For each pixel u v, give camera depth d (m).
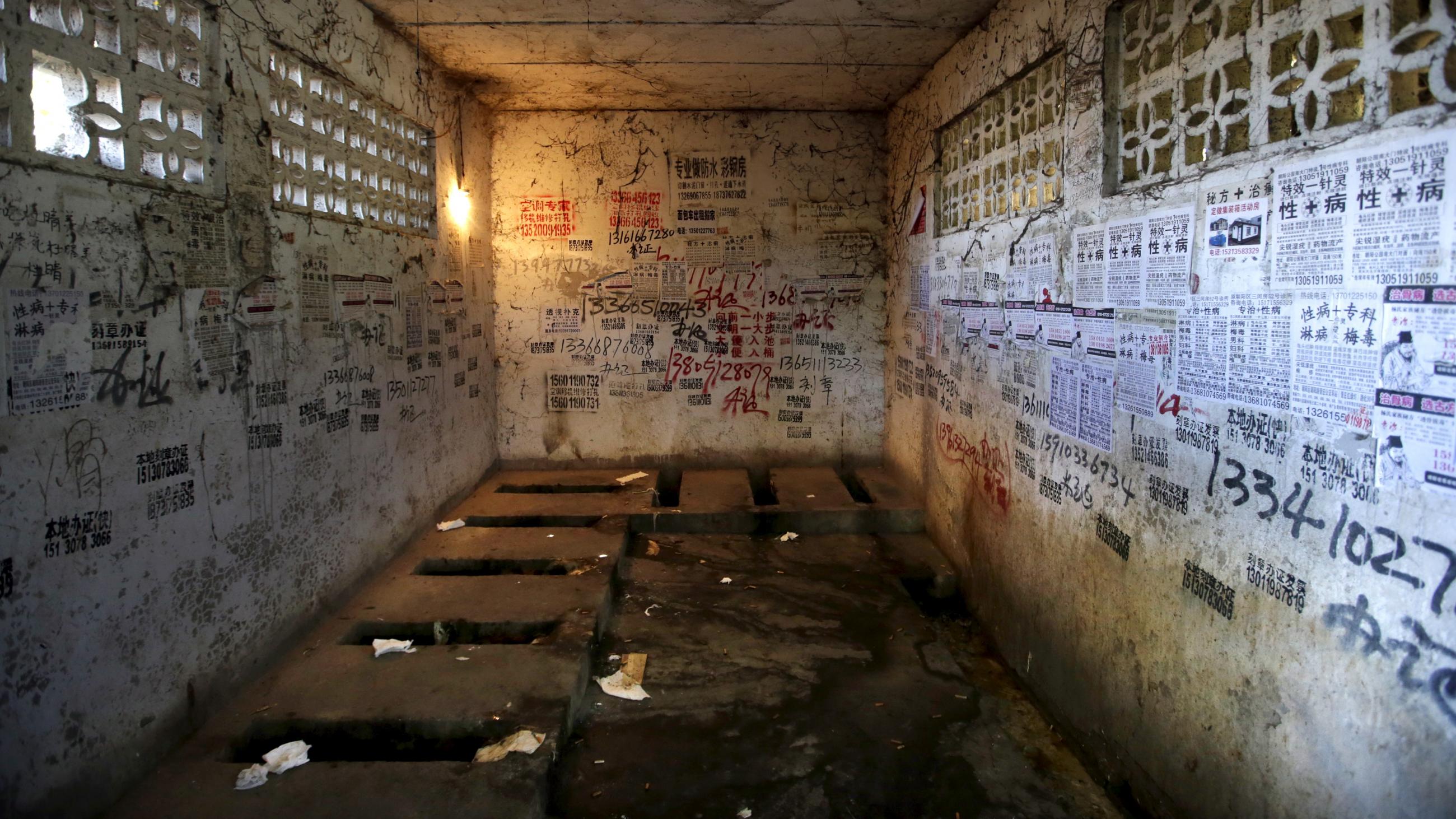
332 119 3.33
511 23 3.85
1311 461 1.76
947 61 4.34
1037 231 3.20
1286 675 1.84
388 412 3.86
